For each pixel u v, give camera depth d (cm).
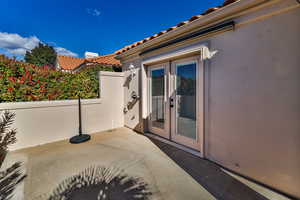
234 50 234
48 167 264
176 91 363
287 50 182
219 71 255
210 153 281
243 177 230
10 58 371
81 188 206
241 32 224
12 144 338
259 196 190
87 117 459
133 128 500
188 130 339
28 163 279
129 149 344
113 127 519
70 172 247
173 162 282
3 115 326
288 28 180
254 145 217
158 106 418
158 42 370
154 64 418
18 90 360
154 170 254
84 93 484
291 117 182
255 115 214
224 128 253
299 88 175
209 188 207
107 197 189
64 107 413
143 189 205
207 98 276
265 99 203
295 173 182
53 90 419
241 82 227
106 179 228
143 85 441
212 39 264
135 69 474
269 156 203
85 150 340
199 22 272
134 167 264
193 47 294
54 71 429
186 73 335
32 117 364
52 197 189
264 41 201
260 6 200
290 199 183
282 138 190
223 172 245
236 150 239
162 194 195
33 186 210
